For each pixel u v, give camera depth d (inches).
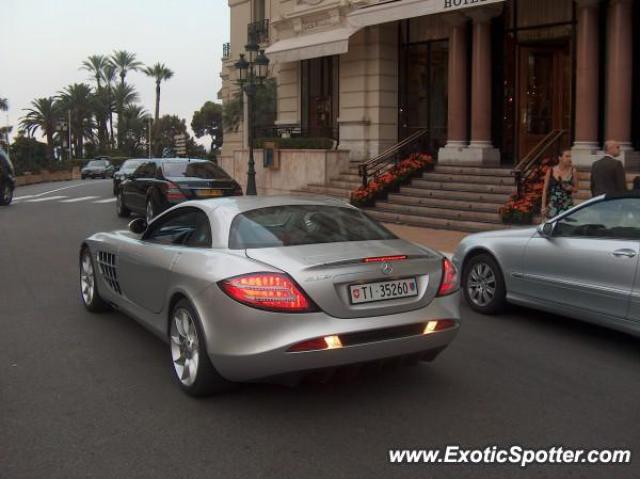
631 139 607.8
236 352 173.9
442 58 780.0
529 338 261.9
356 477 147.1
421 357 189.3
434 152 793.6
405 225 605.0
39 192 1207.6
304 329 170.1
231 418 179.3
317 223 209.3
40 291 342.0
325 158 799.7
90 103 2869.1
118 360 228.7
